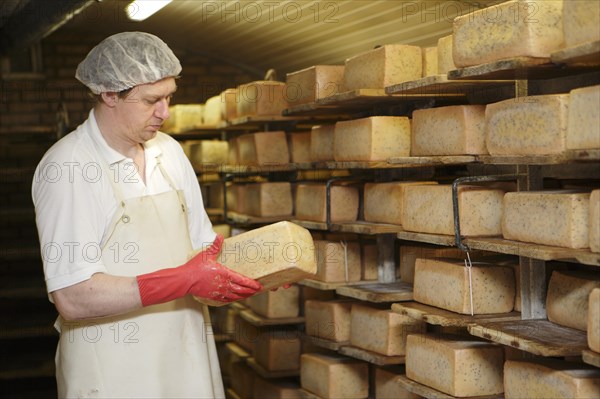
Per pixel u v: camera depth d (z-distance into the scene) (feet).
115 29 22.08
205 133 19.92
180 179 8.49
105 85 7.48
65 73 24.07
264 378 14.88
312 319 13.05
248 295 7.70
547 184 10.04
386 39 14.60
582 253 7.09
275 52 19.17
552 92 9.25
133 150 8.05
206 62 24.26
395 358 11.14
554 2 7.77
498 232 9.08
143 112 7.64
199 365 8.28
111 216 7.70
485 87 9.94
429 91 10.36
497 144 8.34
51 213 7.45
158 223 7.88
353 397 12.29
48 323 20.38
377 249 12.54
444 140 9.48
